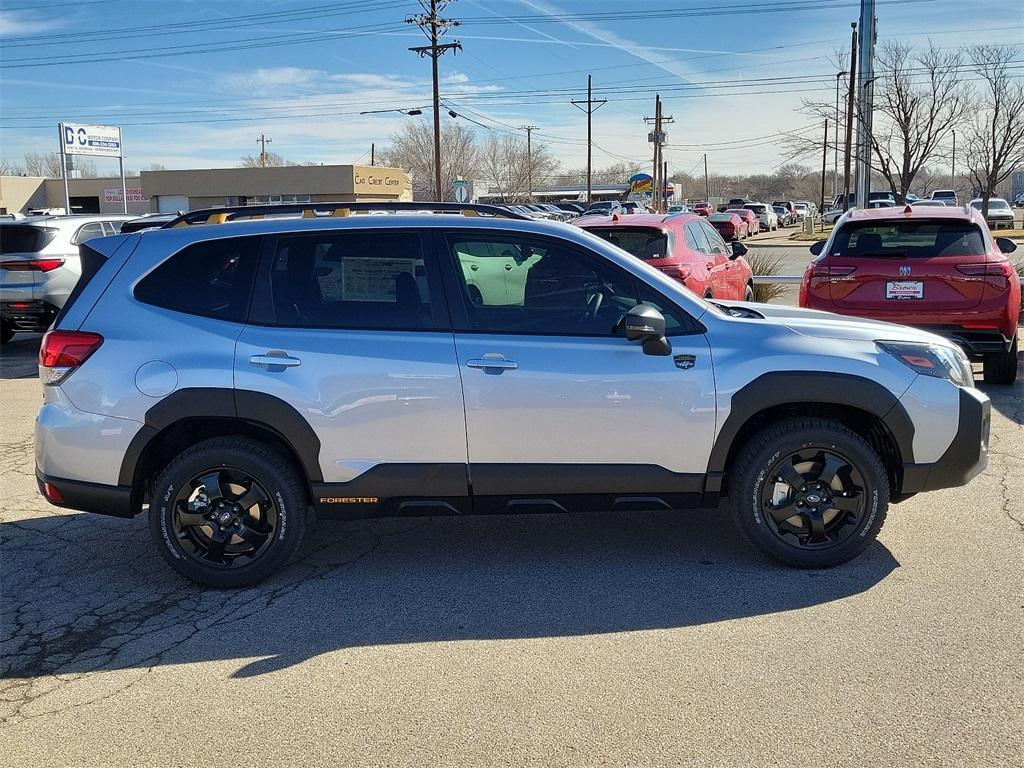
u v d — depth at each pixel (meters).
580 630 4.13
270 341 4.59
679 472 4.62
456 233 4.69
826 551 4.68
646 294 4.66
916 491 4.70
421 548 5.22
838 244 8.59
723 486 4.80
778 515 4.68
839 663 3.74
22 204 65.31
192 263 4.73
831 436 4.57
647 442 4.57
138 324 4.64
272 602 4.54
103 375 4.59
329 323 4.64
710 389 4.54
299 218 4.84
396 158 83.81
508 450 4.57
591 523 5.57
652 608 4.33
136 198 65.00
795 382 4.53
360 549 5.24
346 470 4.59
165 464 4.91
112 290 4.71
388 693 3.62
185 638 4.18
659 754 3.15
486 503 4.67
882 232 8.51
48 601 4.63
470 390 4.52
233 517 4.67
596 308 4.64
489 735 3.30
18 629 4.31
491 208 5.05
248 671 3.84
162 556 4.73
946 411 4.61
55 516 6.02
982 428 4.68
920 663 3.72
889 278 8.22
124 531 5.70
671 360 4.55
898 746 3.16
